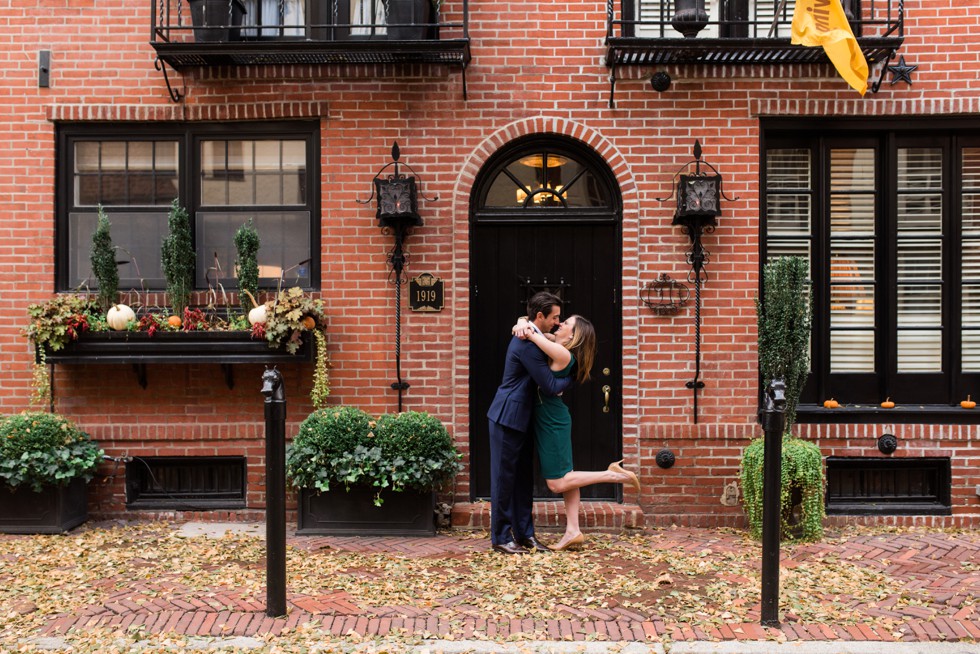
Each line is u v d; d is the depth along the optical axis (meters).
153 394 6.50
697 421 6.39
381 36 6.67
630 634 4.24
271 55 6.11
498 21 6.45
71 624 4.36
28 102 6.49
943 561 5.49
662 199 6.41
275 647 4.06
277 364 6.46
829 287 6.62
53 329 6.03
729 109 6.39
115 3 6.48
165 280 6.64
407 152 6.47
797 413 6.43
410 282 6.46
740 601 4.67
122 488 6.50
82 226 6.62
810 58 6.18
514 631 4.27
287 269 6.62
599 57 6.45
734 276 6.40
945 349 6.58
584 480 5.55
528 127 6.43
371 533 6.04
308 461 5.88
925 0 6.34
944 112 6.32
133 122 6.53
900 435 6.36
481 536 6.07
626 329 6.42
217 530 6.23
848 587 4.93
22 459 5.77
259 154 6.63
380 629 4.29
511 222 6.55
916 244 6.60
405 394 6.48
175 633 4.24
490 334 6.59
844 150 6.64
